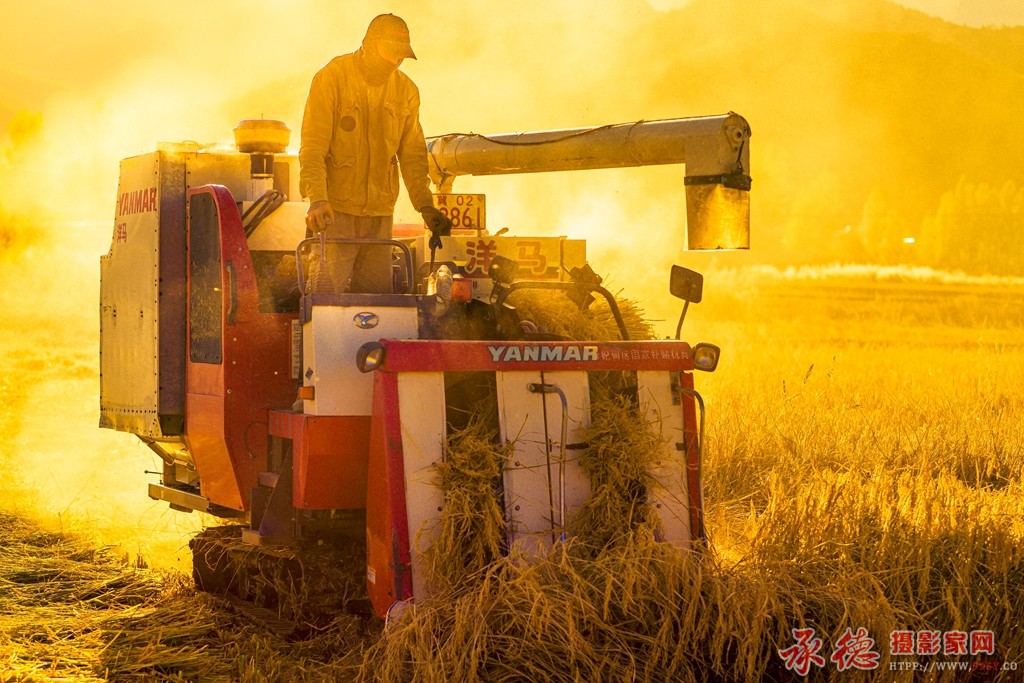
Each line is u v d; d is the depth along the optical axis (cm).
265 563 632
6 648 558
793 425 967
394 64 645
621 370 564
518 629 486
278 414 613
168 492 750
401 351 517
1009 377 1449
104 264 749
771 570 523
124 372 725
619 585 491
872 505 643
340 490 568
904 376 1521
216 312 639
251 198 715
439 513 518
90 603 659
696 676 486
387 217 681
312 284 643
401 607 502
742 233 638
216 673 539
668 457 560
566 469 541
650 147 663
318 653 562
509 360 536
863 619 498
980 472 912
